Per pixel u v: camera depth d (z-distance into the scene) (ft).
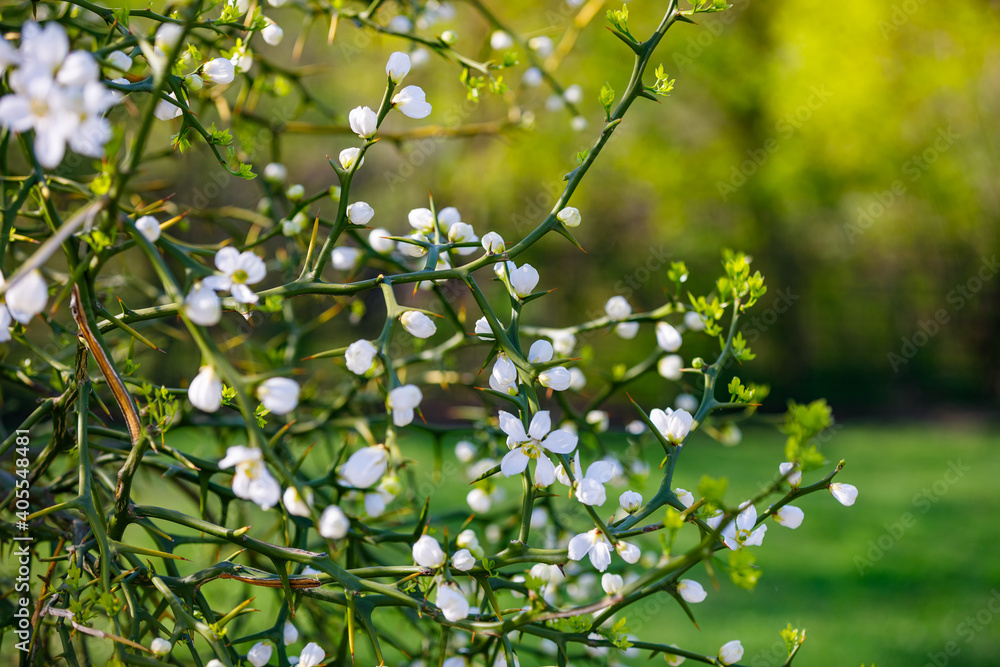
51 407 4.66
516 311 4.19
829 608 14.82
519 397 3.92
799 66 32.09
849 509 20.74
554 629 3.92
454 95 25.02
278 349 8.37
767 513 3.87
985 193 34.76
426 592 3.91
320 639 7.10
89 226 3.25
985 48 31.07
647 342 32.42
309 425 7.55
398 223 30.60
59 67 2.86
